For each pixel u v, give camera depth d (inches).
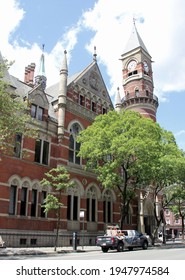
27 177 1122.7
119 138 1138.7
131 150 1116.5
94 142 1187.3
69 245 1217.4
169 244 1658.5
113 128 1188.5
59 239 1179.3
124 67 2226.9
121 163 1195.9
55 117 1326.3
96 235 1358.3
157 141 1232.2
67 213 1262.3
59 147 1275.8
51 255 841.5
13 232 1031.6
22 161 1116.5
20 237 1051.9
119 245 1010.7
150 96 2069.4
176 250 1062.4
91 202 1393.9
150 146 1155.3
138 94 2062.0
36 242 1103.6
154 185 1612.9
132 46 2208.4
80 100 1455.5
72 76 1587.1
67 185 1029.8
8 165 1064.2
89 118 1466.5
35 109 1221.1
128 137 1177.4
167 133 1466.5
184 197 1718.8
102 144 1185.4
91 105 1512.1
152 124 1224.2
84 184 1355.8
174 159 1326.3
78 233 1272.1
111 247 984.3
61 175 1040.2
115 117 1249.4
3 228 1006.4
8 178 1054.4
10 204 1058.7
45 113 1253.7
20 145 1127.6
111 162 1210.6
